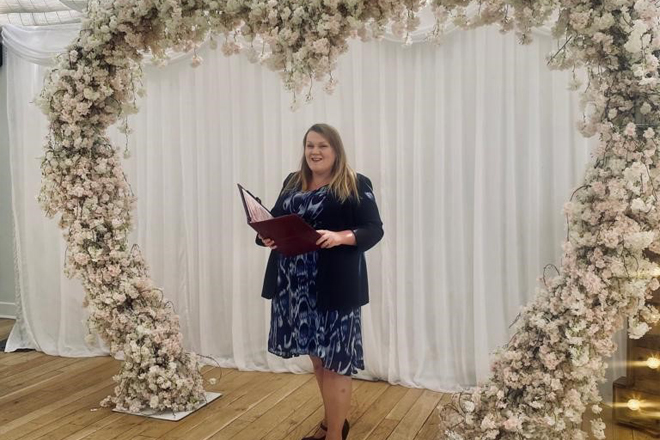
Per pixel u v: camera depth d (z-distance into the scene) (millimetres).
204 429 2693
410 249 3318
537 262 3072
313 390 3234
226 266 3725
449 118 3213
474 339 3168
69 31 3871
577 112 2955
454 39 3164
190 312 3834
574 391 1998
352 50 3332
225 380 3428
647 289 1990
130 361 2881
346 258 2328
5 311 4863
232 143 3646
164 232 3861
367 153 3359
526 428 2076
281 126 3512
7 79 4133
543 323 2025
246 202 2379
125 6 2422
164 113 3834
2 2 3842
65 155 2713
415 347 3320
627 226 1887
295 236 2154
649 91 1864
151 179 3871
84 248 2750
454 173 3197
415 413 2900
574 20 1907
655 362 2582
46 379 3469
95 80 2652
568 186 3000
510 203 3092
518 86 3074
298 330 2379
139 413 2867
